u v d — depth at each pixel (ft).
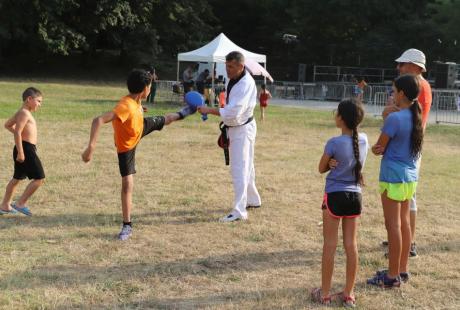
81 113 59.36
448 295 16.51
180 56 76.33
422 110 18.16
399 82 16.34
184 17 137.08
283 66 156.46
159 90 93.09
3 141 39.01
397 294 16.48
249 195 25.12
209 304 15.40
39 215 23.06
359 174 15.33
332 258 15.49
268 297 15.94
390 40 130.41
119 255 18.90
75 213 23.47
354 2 127.24
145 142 42.14
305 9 132.36
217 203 25.77
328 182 15.53
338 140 15.37
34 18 115.96
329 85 108.47
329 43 142.72
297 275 17.72
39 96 22.85
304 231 22.08
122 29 132.16
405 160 16.33
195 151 39.01
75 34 121.19
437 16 131.75
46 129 46.52
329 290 15.75
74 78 124.06
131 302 15.39
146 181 29.55
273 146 42.98
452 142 49.60
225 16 160.66
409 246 17.19
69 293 15.79
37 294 15.64
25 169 22.65
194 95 22.58
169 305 15.29
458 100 82.33
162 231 21.57
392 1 128.77
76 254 18.85
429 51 130.21
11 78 115.75
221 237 21.09
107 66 136.77
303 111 75.00
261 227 22.38
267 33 158.71
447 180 32.32
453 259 19.48
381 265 18.72
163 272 17.60
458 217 24.61
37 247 19.39
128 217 20.79
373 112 78.79
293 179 31.35
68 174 30.25
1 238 20.13
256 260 18.92
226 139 23.31
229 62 22.49
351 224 15.64
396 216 16.55
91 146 19.11
